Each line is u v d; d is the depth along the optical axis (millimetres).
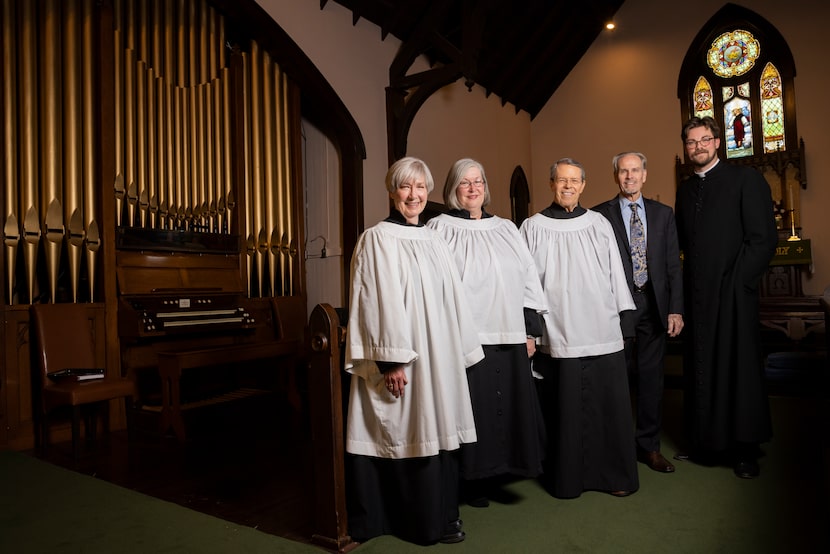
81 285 4695
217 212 5438
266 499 2910
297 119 6184
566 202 2973
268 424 4652
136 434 4402
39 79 4297
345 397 2459
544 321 2801
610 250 2963
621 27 10406
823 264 8883
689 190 3393
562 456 2766
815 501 2660
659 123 10109
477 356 2412
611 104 10469
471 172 2746
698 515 2537
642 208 3328
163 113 5035
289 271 6043
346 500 2361
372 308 2227
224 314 5070
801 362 5398
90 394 3832
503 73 9336
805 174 8945
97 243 4512
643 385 3273
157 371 4918
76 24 4465
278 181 5941
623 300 2916
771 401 4938
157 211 4941
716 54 9828
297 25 5824
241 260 5562
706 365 3178
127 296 4582
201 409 4422
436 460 2238
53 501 2898
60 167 4348
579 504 2699
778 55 9281
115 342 4539
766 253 3107
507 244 2695
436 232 2525
